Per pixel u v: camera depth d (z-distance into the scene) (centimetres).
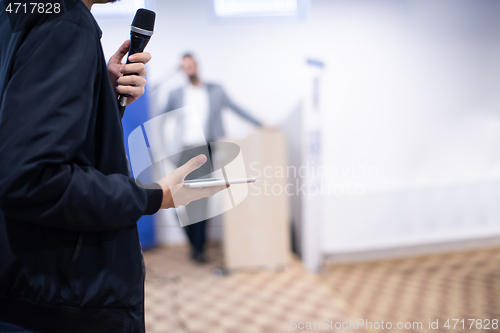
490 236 301
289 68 314
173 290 239
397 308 215
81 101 51
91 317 58
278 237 273
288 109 319
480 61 303
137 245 62
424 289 240
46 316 57
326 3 295
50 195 48
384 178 300
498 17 301
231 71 314
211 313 209
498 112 306
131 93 68
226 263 269
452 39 300
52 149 46
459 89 303
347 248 280
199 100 289
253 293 235
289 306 218
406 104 299
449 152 306
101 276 57
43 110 47
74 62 51
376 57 296
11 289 57
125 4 283
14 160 46
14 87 49
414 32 297
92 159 59
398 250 292
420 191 287
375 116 296
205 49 311
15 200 47
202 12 308
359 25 295
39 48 50
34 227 56
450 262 281
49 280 57
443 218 292
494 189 296
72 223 50
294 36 308
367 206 281
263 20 309
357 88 295
